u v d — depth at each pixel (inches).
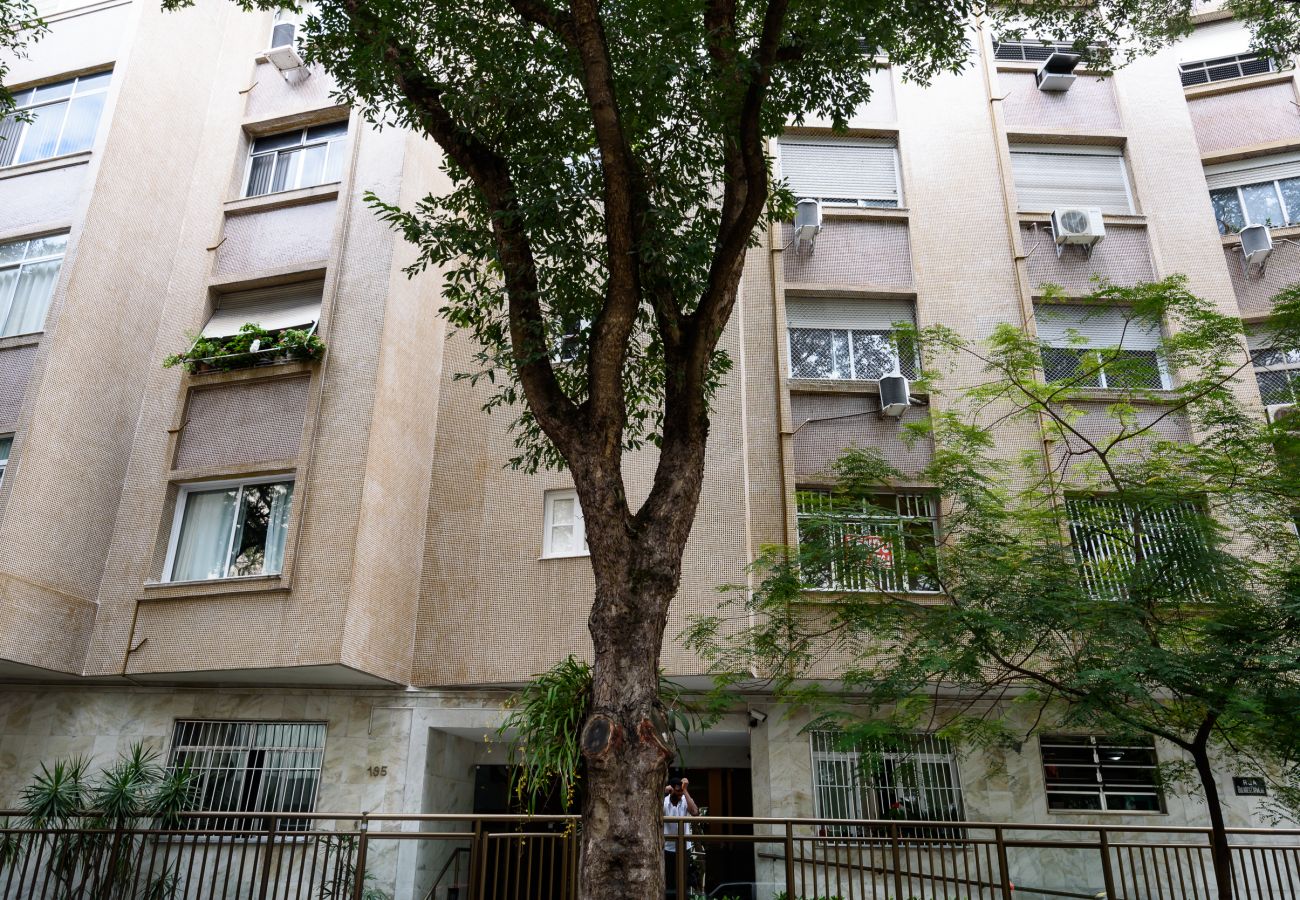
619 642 252.2
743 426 538.6
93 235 586.2
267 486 562.3
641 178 320.5
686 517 275.9
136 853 494.0
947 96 661.9
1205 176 674.8
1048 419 558.3
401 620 550.9
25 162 631.8
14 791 542.3
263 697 553.6
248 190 658.2
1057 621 345.1
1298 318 378.9
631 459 561.6
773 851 507.5
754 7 395.5
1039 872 502.0
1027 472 541.0
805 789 514.3
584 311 355.3
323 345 566.3
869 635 446.6
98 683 561.3
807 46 350.6
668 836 364.8
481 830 357.4
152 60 649.6
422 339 610.2
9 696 565.0
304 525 532.4
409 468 578.6
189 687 558.6
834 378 592.1
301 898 502.3
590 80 298.4
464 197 374.0
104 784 533.3
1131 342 599.2
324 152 652.1
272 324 598.2
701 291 345.4
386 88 374.0
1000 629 341.7
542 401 293.6
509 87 360.2
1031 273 617.0
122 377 590.9
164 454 577.6
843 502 423.5
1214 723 346.6
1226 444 375.9
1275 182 667.4
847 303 611.8
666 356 305.6
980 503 398.3
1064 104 668.1
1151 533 362.6
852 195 642.8
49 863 422.0
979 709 521.3
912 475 556.7
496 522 573.6
